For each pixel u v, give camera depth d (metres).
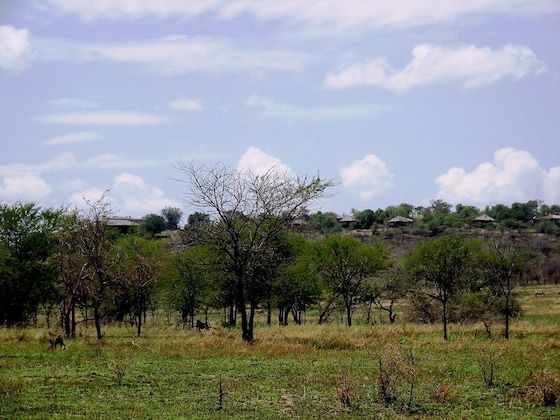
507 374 21.81
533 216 165.12
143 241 50.00
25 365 22.48
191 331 36.44
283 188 34.00
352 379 20.59
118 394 18.17
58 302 47.56
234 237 32.91
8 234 46.69
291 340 31.30
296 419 15.84
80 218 35.38
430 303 50.53
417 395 18.77
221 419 15.58
